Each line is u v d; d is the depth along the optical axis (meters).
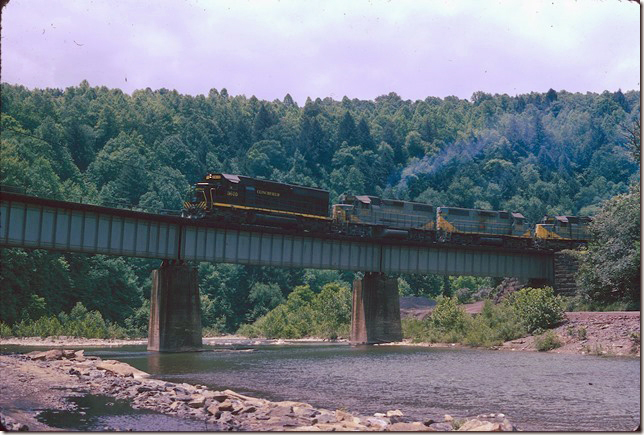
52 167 178.50
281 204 87.00
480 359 62.19
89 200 163.88
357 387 43.62
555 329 74.56
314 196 91.06
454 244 96.38
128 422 30.05
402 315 128.12
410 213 99.25
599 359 59.31
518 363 57.50
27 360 50.47
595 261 88.81
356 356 68.31
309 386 44.19
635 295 83.62
